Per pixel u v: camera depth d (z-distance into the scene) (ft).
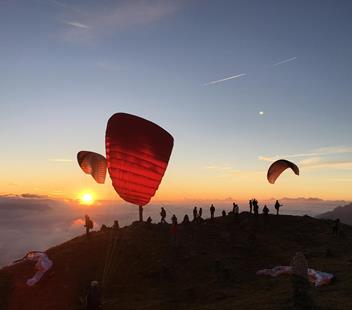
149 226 144.36
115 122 40.78
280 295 79.30
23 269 117.08
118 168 41.86
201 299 92.22
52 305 95.50
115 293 103.14
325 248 134.51
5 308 91.30
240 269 114.83
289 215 173.27
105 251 125.49
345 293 75.72
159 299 96.37
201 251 127.34
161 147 41.81
